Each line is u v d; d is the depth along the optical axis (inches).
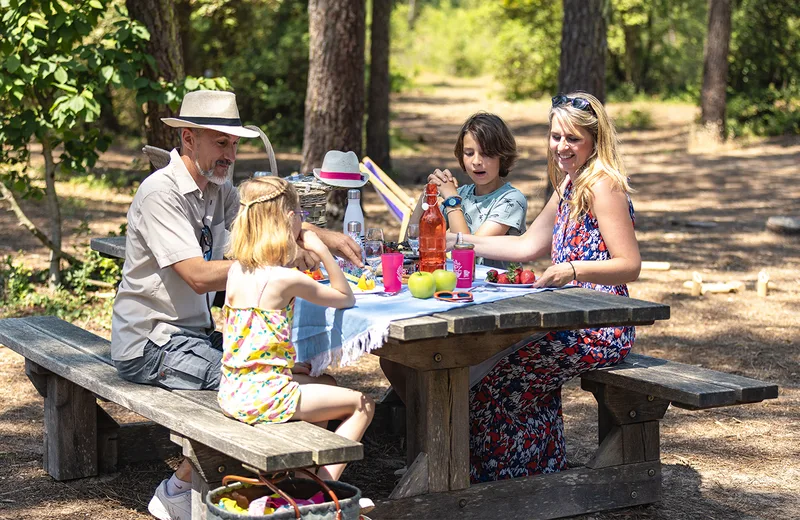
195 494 134.3
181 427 130.1
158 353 151.6
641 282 371.9
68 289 325.1
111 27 356.8
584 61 474.0
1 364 255.8
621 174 155.6
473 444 161.6
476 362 146.4
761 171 726.5
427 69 2048.5
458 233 169.8
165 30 318.0
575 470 156.9
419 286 141.6
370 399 140.6
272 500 121.0
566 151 159.0
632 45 1267.2
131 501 165.6
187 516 148.6
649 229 504.4
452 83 1775.3
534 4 1283.2
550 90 1315.2
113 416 214.4
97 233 430.0
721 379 148.6
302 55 858.8
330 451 116.6
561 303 139.4
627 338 159.6
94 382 154.2
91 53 294.8
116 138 789.2
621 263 152.9
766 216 540.4
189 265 147.6
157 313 152.9
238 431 125.3
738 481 177.3
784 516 160.4
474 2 2164.1
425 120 1133.7
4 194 317.1
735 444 199.2
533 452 162.6
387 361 173.8
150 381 152.8
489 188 193.0
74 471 174.4
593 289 160.1
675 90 1291.8
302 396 134.2
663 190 654.5
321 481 122.9
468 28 2001.7
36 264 363.6
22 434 200.7
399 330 124.0
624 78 1314.0
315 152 444.1
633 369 156.9
